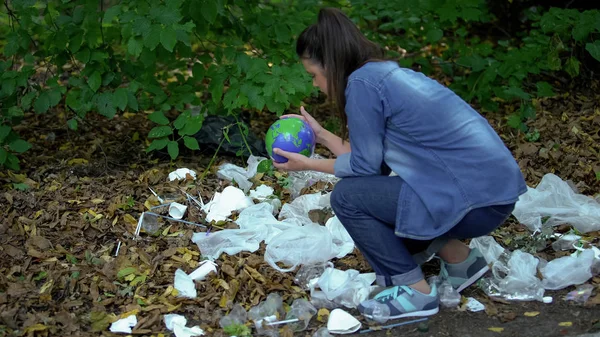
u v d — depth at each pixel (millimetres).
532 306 3383
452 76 6484
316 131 3623
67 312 3289
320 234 3766
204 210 4340
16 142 4738
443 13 6031
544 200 4207
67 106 5297
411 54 7145
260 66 4879
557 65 5879
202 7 4812
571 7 7363
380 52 3176
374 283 3561
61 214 4312
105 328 3242
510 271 3510
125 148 5387
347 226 3240
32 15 5062
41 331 3176
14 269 3668
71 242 4004
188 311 3410
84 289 3557
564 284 3518
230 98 4859
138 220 4219
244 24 5469
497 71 5891
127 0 4801
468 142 3021
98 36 4922
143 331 3221
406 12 6223
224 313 3381
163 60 5062
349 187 3170
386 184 3121
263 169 4727
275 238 3773
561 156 5047
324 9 3166
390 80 3043
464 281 3445
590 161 5016
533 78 6645
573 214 4109
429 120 3018
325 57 3113
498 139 3107
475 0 6051
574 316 3271
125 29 4578
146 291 3566
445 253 3443
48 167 4996
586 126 5656
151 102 5746
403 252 3240
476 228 3092
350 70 3121
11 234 4051
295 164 3389
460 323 3242
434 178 3061
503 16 7777
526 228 4117
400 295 3254
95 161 5133
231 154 5211
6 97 4883
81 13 4926
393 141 3104
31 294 3479
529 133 5480
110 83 5066
